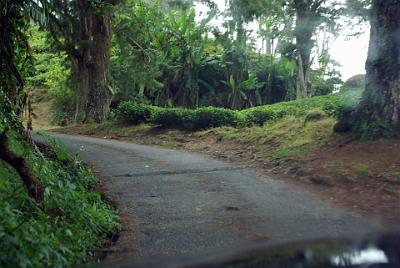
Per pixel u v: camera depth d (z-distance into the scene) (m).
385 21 9.67
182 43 30.72
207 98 31.89
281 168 9.46
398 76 9.46
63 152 8.29
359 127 9.76
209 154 12.70
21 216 4.30
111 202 7.38
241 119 15.91
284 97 32.94
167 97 31.95
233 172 9.66
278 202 7.05
